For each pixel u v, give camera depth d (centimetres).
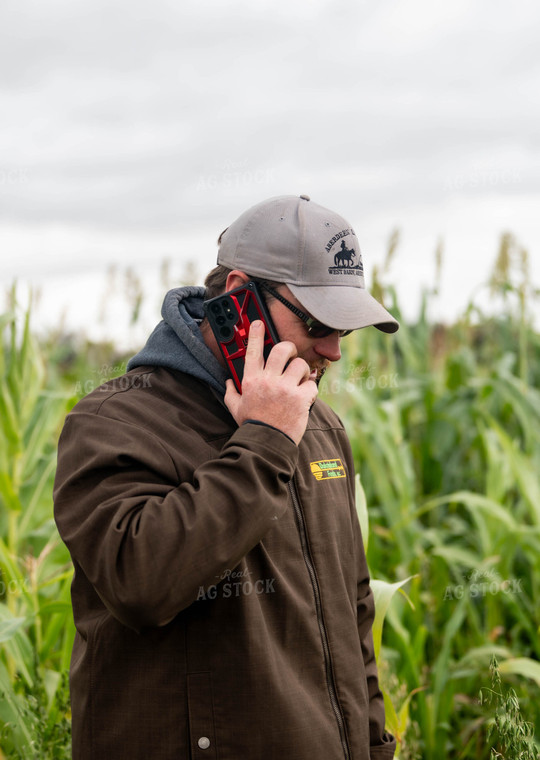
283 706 172
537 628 441
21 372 392
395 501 476
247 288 182
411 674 353
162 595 154
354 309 182
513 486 549
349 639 194
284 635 179
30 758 262
